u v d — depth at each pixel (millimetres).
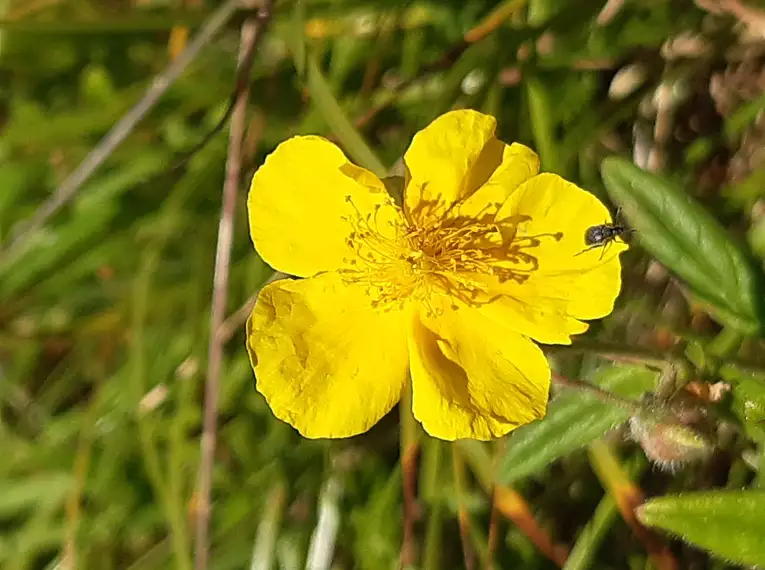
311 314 62
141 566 89
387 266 62
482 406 59
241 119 78
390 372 62
